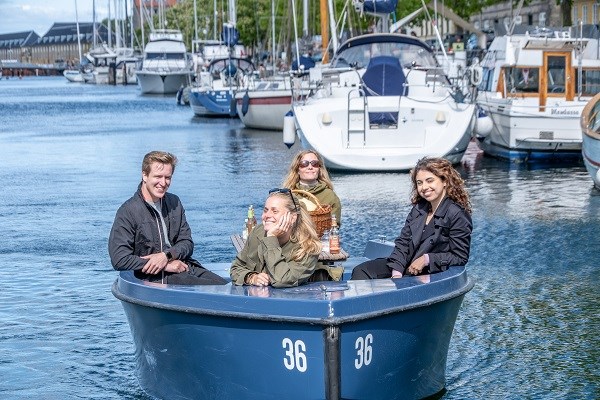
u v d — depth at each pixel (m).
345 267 9.88
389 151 25.12
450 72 33.41
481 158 29.02
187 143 36.34
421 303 7.65
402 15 61.66
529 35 29.80
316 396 7.34
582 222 17.36
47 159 30.91
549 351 9.98
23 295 12.63
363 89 26.11
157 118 53.53
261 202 20.23
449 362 9.66
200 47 91.50
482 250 15.01
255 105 42.34
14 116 57.78
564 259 14.28
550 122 27.22
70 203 20.86
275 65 53.28
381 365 7.62
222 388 7.77
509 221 17.56
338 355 7.21
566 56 28.56
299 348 7.29
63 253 15.39
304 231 7.81
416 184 8.57
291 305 7.23
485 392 8.82
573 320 11.05
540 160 27.84
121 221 8.66
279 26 66.00
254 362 7.51
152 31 102.19
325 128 25.27
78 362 9.87
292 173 10.23
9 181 25.03
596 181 21.30
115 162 29.55
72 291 12.84
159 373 8.41
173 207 8.95
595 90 28.69
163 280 8.64
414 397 8.22
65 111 63.09
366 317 7.28
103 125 48.12
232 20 71.38
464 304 11.79
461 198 8.52
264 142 36.28
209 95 52.81
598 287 12.55
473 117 25.78
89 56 145.50
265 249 7.75
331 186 10.27
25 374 9.52
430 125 25.34
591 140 21.27
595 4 59.03
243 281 7.93
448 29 75.69
